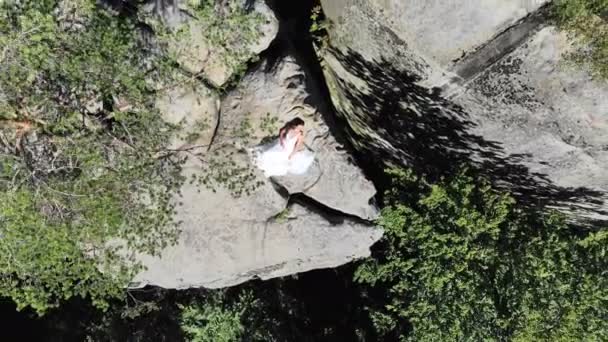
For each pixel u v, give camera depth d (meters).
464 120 10.32
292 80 9.57
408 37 9.39
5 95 8.09
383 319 11.61
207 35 8.84
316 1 10.66
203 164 9.76
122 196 9.30
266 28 9.07
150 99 8.92
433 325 10.10
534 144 10.09
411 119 11.00
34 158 8.60
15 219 8.50
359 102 11.44
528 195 11.41
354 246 10.68
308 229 10.30
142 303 12.35
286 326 12.62
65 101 8.44
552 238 10.39
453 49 9.23
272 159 9.64
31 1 7.69
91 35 7.98
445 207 10.59
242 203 10.03
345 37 10.36
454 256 10.34
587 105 9.02
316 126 9.80
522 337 9.65
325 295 13.38
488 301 9.91
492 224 10.16
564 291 9.95
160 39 8.70
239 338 11.88
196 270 10.21
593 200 10.98
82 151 8.69
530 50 8.84
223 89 9.58
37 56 7.83
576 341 9.81
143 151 9.24
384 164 12.70
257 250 10.27
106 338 12.18
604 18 8.05
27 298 8.84
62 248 8.89
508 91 9.45
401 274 11.49
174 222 9.87
